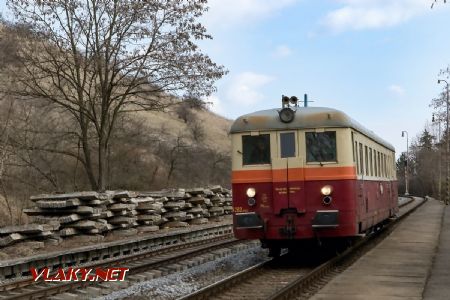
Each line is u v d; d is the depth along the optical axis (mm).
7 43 21656
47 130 24719
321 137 12039
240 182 12250
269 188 12078
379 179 16531
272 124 12227
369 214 14125
